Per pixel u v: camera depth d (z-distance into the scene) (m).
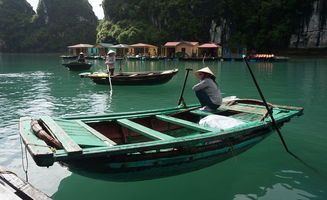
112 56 17.36
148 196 4.73
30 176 5.30
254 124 5.55
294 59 52.28
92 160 3.99
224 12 66.19
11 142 7.04
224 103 7.82
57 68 33.53
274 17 63.34
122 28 75.94
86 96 13.98
